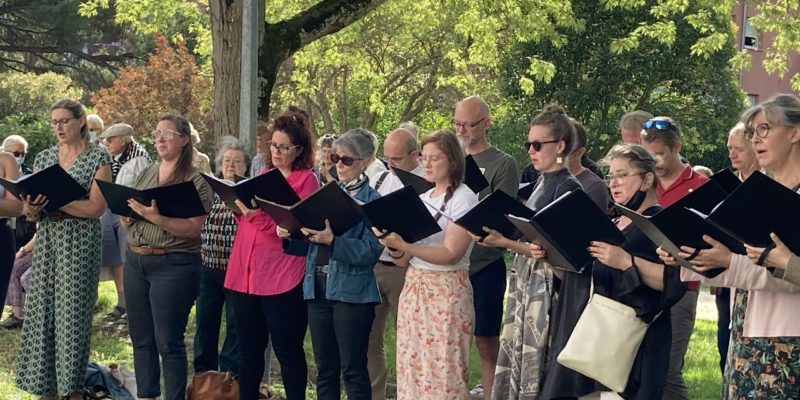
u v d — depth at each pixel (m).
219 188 6.20
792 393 4.46
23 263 10.57
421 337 5.91
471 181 6.66
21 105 32.00
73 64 36.78
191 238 6.81
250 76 8.01
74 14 33.88
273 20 20.64
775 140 4.44
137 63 36.78
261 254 6.41
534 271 5.91
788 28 16.83
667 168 6.21
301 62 22.84
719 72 25.14
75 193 6.80
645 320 4.98
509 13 16.62
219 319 7.95
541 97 25.11
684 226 4.39
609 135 24.94
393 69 25.69
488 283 7.02
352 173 6.43
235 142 7.77
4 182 6.77
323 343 6.33
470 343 5.97
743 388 4.58
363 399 6.16
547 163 5.95
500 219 5.50
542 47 24.59
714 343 11.22
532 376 5.85
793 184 4.46
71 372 7.17
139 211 6.49
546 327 5.86
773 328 4.48
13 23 34.06
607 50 24.34
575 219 4.88
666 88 25.53
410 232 5.54
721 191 5.09
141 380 7.01
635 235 5.09
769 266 4.18
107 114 27.00
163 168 7.05
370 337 7.21
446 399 5.85
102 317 11.09
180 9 20.66
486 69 26.34
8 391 7.96
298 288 6.42
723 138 25.91
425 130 26.89
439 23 23.69
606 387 5.03
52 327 7.28
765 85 36.69
